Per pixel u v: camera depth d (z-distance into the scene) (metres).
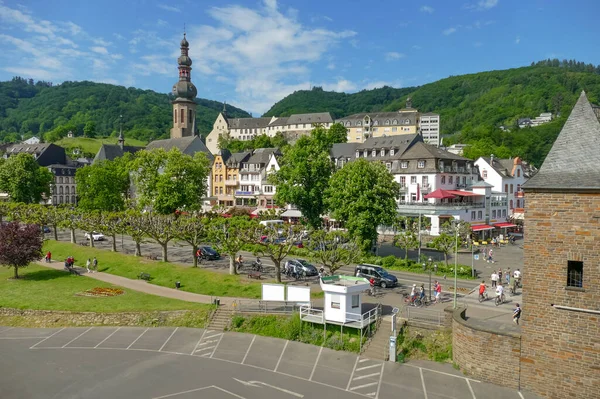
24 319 49.75
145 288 58.34
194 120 190.12
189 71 188.50
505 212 99.81
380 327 39.53
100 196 110.88
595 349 28.02
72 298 54.66
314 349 39.16
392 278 51.59
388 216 63.84
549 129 185.62
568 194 28.88
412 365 35.44
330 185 71.31
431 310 41.81
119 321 47.78
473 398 30.08
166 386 33.47
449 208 83.06
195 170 88.25
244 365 36.78
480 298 44.69
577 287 28.73
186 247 83.06
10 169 124.56
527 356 30.56
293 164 77.31
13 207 102.44
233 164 129.50
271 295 45.31
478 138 186.12
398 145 100.69
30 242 66.31
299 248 69.69
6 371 36.84
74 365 37.78
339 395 31.42
